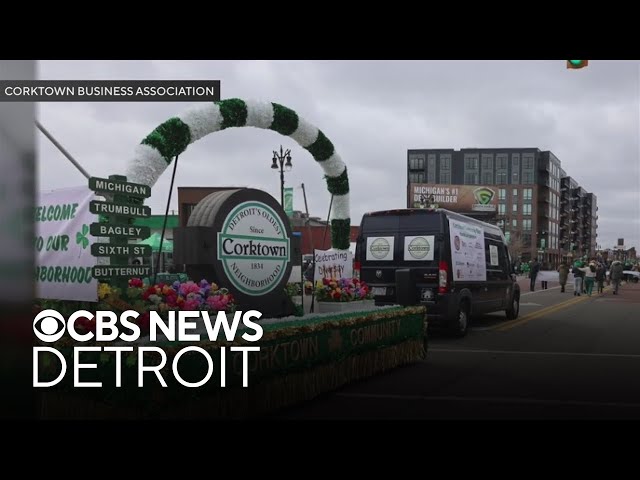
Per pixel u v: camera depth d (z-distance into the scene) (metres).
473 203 84.75
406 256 11.39
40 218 5.65
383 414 5.55
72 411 4.57
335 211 9.91
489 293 13.17
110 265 5.13
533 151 125.19
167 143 6.64
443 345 10.48
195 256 5.96
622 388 6.77
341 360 6.60
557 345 10.46
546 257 127.00
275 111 7.90
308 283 8.56
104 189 5.09
